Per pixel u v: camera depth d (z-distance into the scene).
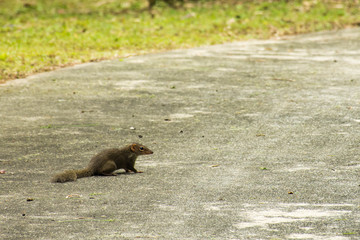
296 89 17.02
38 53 23.48
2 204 8.40
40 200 8.57
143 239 7.05
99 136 12.48
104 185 9.33
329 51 24.03
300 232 7.27
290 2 39.97
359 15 35.78
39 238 7.13
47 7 40.78
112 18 35.88
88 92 16.78
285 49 24.59
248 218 7.77
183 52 23.84
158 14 37.41
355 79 18.41
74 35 28.89
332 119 13.68
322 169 10.05
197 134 12.55
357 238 7.06
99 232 7.30
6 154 11.20
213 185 9.23
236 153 11.11
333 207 8.17
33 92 16.78
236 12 36.94
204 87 17.38
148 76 19.02
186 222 7.64
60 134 12.62
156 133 12.68
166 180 9.54
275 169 10.07
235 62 21.47
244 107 14.94
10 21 35.09
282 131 12.68
